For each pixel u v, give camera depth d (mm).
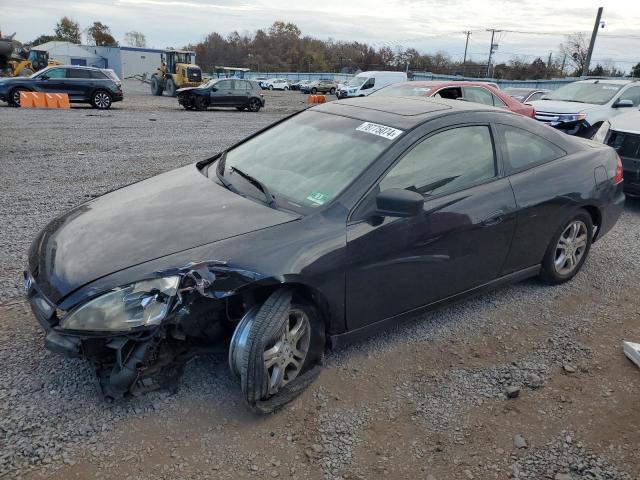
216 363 3201
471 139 3684
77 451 2486
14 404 2754
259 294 2840
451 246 3438
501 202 3674
